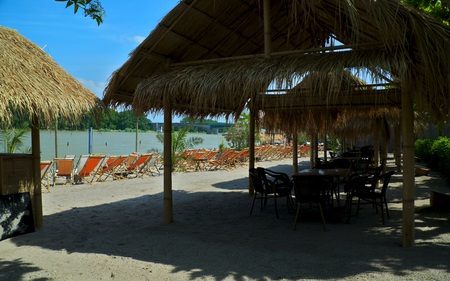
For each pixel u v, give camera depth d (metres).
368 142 22.97
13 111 4.93
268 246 4.79
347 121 11.98
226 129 24.22
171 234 5.53
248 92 4.96
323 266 3.96
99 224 6.44
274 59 5.22
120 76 6.18
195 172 15.23
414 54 4.46
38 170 6.16
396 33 4.15
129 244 5.01
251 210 7.05
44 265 4.22
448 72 4.05
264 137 23.41
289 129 9.92
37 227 6.12
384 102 7.02
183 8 5.60
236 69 5.28
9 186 5.64
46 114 5.11
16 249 4.90
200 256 4.42
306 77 4.68
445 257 4.09
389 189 9.76
